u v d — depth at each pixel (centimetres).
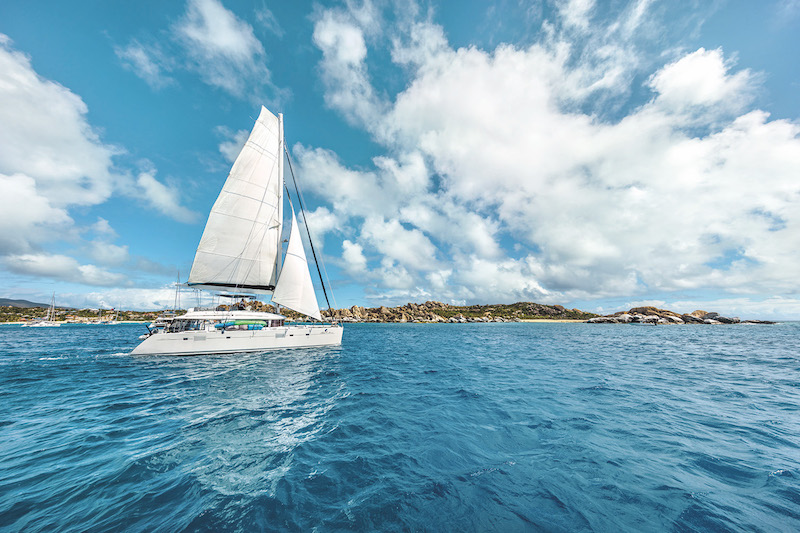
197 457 579
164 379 1266
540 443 634
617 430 704
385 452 595
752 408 876
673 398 984
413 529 378
